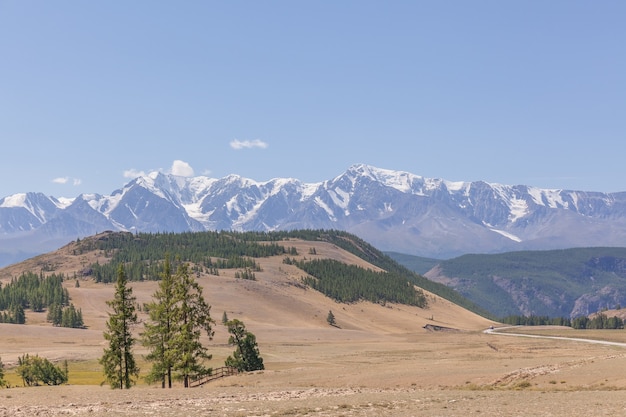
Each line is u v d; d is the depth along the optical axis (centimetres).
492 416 4291
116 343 9181
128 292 9344
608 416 4047
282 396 6419
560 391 6006
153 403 5894
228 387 8350
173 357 9181
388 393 6400
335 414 4688
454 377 7738
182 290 9425
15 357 17025
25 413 5206
